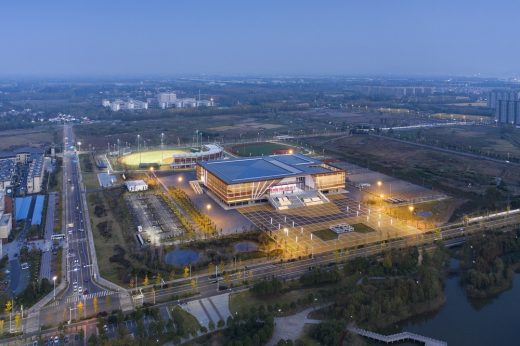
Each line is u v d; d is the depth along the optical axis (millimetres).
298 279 170375
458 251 196000
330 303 154000
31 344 132250
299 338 134250
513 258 190000
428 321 149875
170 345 131250
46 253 195750
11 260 188500
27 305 153500
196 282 169125
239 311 148750
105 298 157875
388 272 176125
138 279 171000
